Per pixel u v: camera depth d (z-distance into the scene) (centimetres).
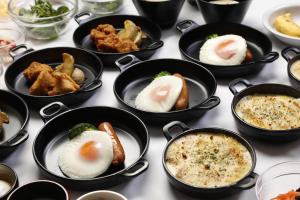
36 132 85
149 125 84
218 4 101
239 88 91
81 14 109
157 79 87
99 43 98
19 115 86
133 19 107
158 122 83
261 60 90
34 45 105
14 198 68
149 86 87
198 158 74
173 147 75
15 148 78
